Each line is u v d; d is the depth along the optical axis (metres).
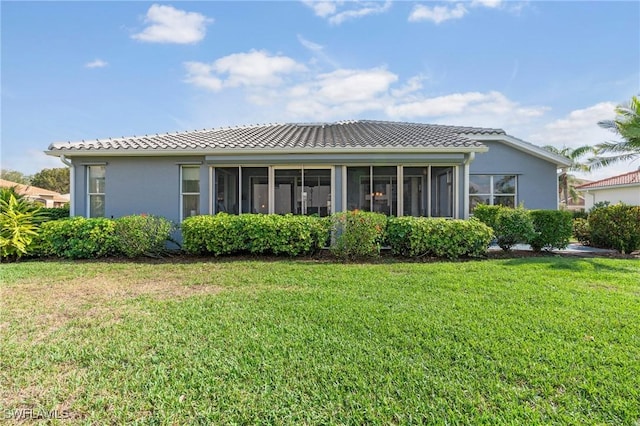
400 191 11.55
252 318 4.88
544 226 11.20
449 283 6.73
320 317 4.89
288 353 3.79
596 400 2.90
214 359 3.66
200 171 11.80
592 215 12.59
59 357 3.73
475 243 9.98
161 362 3.61
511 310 5.11
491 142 15.13
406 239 10.16
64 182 53.91
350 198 11.59
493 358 3.63
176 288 6.66
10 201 10.23
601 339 4.08
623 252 11.41
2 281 7.22
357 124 17.22
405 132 14.17
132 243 10.05
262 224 10.12
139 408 2.86
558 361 3.54
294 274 7.72
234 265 8.88
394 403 2.88
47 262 9.61
